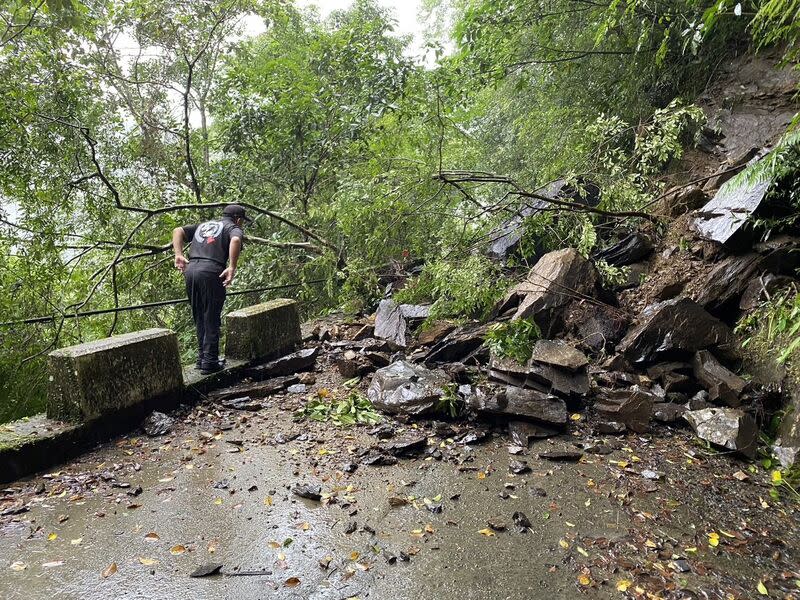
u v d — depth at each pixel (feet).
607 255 16.49
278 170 25.86
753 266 12.99
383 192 18.28
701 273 14.19
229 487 8.61
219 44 26.43
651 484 8.73
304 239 23.99
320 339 17.06
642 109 20.48
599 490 8.53
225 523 7.57
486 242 17.63
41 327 18.30
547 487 8.61
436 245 19.04
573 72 23.16
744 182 12.37
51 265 18.74
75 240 21.45
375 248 20.90
